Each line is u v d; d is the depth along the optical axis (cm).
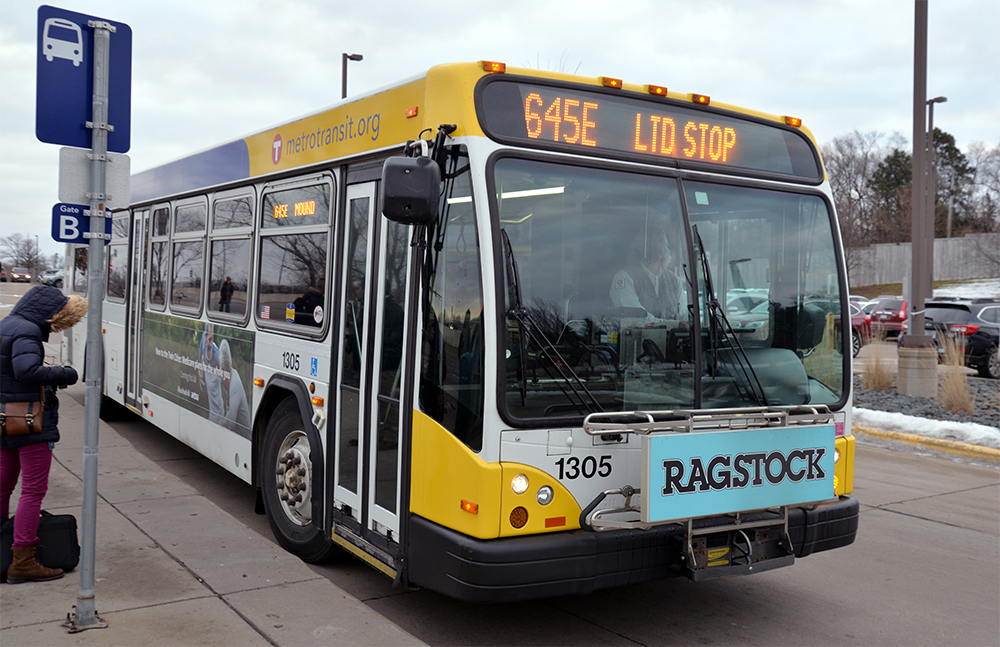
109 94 391
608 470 411
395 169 387
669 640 459
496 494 386
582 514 400
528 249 407
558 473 400
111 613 423
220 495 752
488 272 392
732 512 419
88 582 406
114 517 606
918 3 1421
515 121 417
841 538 480
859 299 3247
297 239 579
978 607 529
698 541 418
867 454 1060
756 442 427
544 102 427
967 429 1104
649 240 440
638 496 412
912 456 1047
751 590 552
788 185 495
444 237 418
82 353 1178
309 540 545
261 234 636
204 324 736
